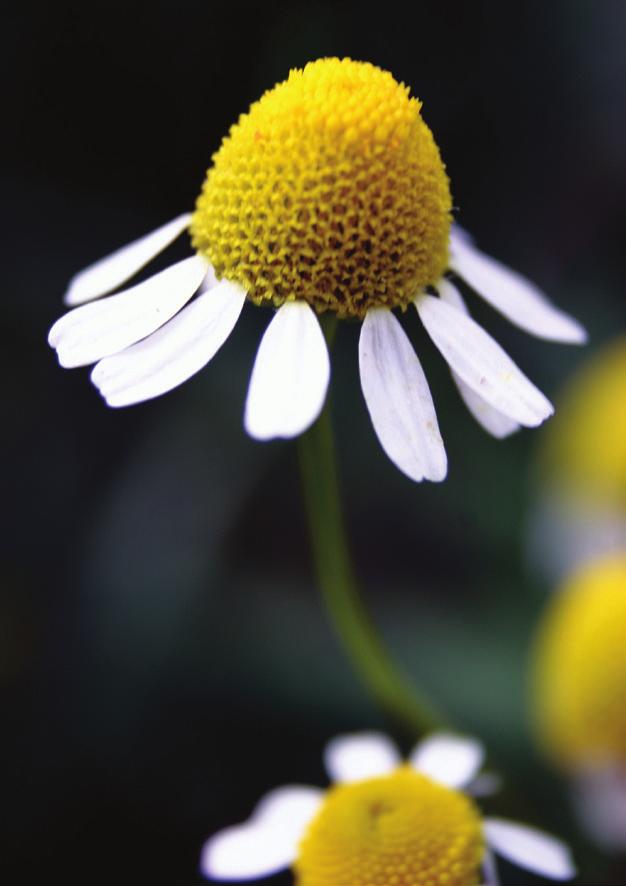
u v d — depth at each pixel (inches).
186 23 5.9
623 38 6.6
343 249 3.4
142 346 3.4
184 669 5.1
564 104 6.6
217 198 3.4
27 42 6.0
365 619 3.7
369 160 3.4
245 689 5.1
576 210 6.7
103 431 6.0
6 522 5.9
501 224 6.7
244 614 5.2
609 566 4.6
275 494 6.2
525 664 4.9
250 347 5.9
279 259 3.4
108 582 5.2
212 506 5.4
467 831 3.6
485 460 5.6
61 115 6.1
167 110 6.1
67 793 4.9
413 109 3.4
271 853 3.8
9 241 6.1
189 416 5.7
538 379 6.1
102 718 5.0
